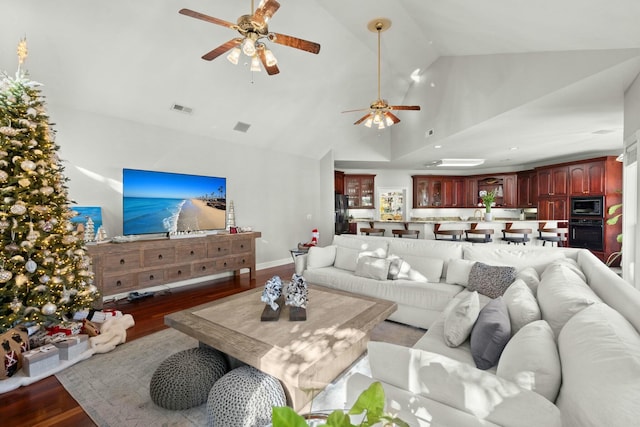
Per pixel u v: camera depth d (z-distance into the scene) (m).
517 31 2.74
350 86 5.41
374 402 0.68
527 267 2.79
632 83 2.75
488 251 3.19
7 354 2.11
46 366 2.21
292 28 3.84
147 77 3.75
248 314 2.27
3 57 2.97
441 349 1.79
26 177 2.43
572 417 0.91
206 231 4.90
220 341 1.82
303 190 6.87
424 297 2.96
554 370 1.09
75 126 3.71
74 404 1.91
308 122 5.90
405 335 2.87
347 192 8.89
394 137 7.27
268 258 6.12
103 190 3.94
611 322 1.16
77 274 2.81
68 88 3.48
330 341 1.82
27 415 1.81
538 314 1.68
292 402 1.70
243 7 3.36
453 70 4.50
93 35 3.13
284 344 1.78
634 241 3.21
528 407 0.95
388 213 9.26
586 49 2.58
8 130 2.34
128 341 2.78
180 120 4.54
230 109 4.77
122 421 1.75
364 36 4.20
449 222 6.07
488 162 7.80
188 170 4.81
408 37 4.12
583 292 1.64
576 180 6.67
